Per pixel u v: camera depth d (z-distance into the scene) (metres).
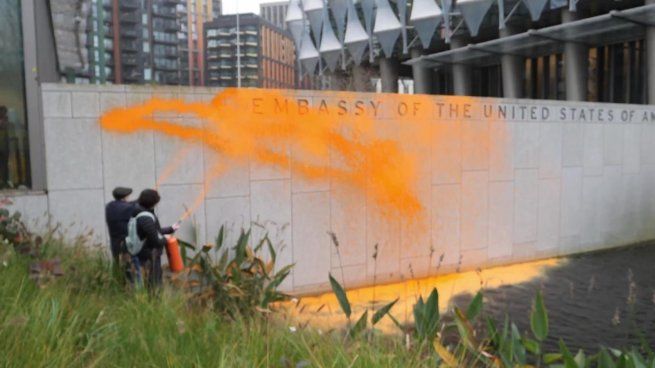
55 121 7.60
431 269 10.58
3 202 6.60
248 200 8.89
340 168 9.64
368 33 50.69
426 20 41.91
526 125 11.69
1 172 9.72
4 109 9.91
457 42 41.59
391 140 10.10
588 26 27.41
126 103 8.02
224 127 8.69
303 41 62.94
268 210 9.05
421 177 10.43
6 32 10.01
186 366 3.53
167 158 8.30
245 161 8.85
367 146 9.87
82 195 7.77
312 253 9.41
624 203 13.31
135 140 8.09
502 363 3.92
